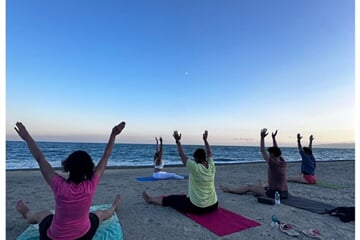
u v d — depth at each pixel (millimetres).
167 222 3678
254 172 11742
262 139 5316
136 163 25703
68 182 2354
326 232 3324
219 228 3441
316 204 4773
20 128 2396
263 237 3162
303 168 7672
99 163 2621
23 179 8586
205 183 4004
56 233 2309
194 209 3986
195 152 4203
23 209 3314
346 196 5750
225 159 36344
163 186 7133
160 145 9070
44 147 47375
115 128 2760
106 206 4277
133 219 3809
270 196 5098
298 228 3477
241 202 4941
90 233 2512
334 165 17328
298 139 7824
